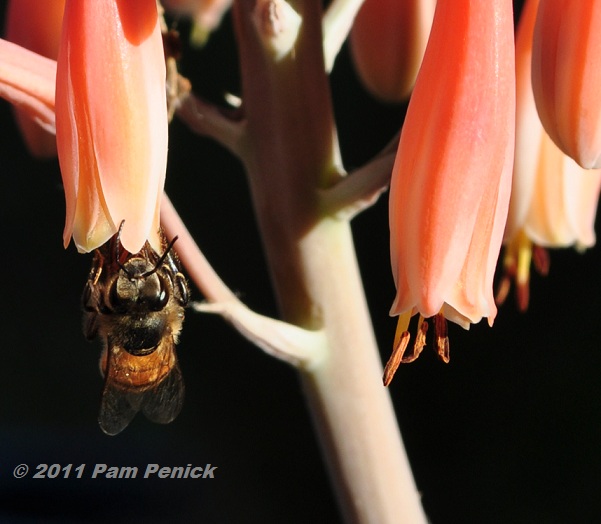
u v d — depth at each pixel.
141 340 0.20
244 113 0.20
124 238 0.18
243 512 0.42
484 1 0.18
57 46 0.21
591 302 0.42
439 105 0.18
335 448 0.21
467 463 0.42
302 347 0.20
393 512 0.21
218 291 0.20
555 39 0.18
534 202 0.21
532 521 0.41
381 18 0.21
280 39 0.20
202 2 0.23
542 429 0.42
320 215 0.20
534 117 0.20
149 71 0.18
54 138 0.21
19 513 0.38
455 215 0.18
